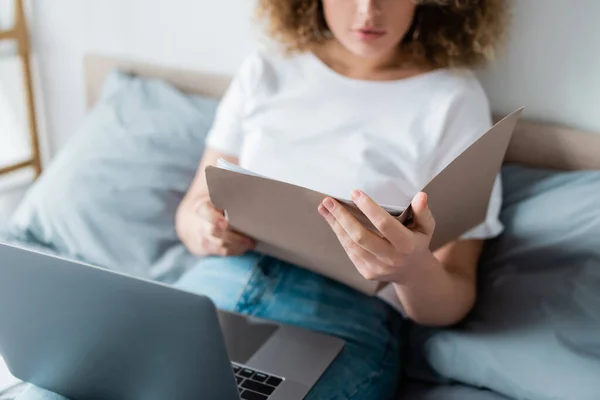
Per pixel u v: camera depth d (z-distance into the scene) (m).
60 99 2.09
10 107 2.12
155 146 1.66
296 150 1.32
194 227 1.35
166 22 1.83
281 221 1.04
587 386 1.04
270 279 1.25
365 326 1.21
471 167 1.02
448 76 1.28
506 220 1.30
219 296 1.24
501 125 1.00
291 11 1.38
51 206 1.63
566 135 1.36
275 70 1.40
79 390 1.00
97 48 1.97
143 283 0.80
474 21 1.30
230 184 1.00
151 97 1.75
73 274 0.83
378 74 1.33
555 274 1.17
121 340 0.87
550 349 1.09
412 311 1.16
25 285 0.88
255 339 1.14
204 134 1.66
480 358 1.15
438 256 1.24
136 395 0.94
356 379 1.11
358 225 0.91
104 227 1.58
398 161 1.26
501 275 1.23
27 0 2.01
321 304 1.22
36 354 0.98
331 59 1.38
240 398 0.91
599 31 1.31
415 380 1.26
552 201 1.25
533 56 1.39
